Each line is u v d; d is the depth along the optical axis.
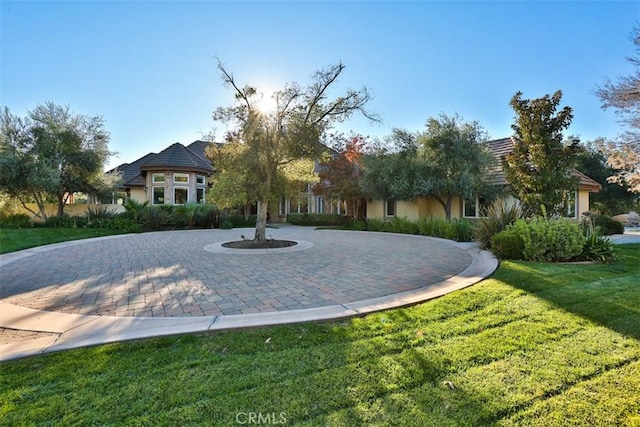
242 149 11.07
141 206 18.62
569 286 5.33
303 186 13.66
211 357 2.96
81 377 2.61
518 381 2.59
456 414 2.21
